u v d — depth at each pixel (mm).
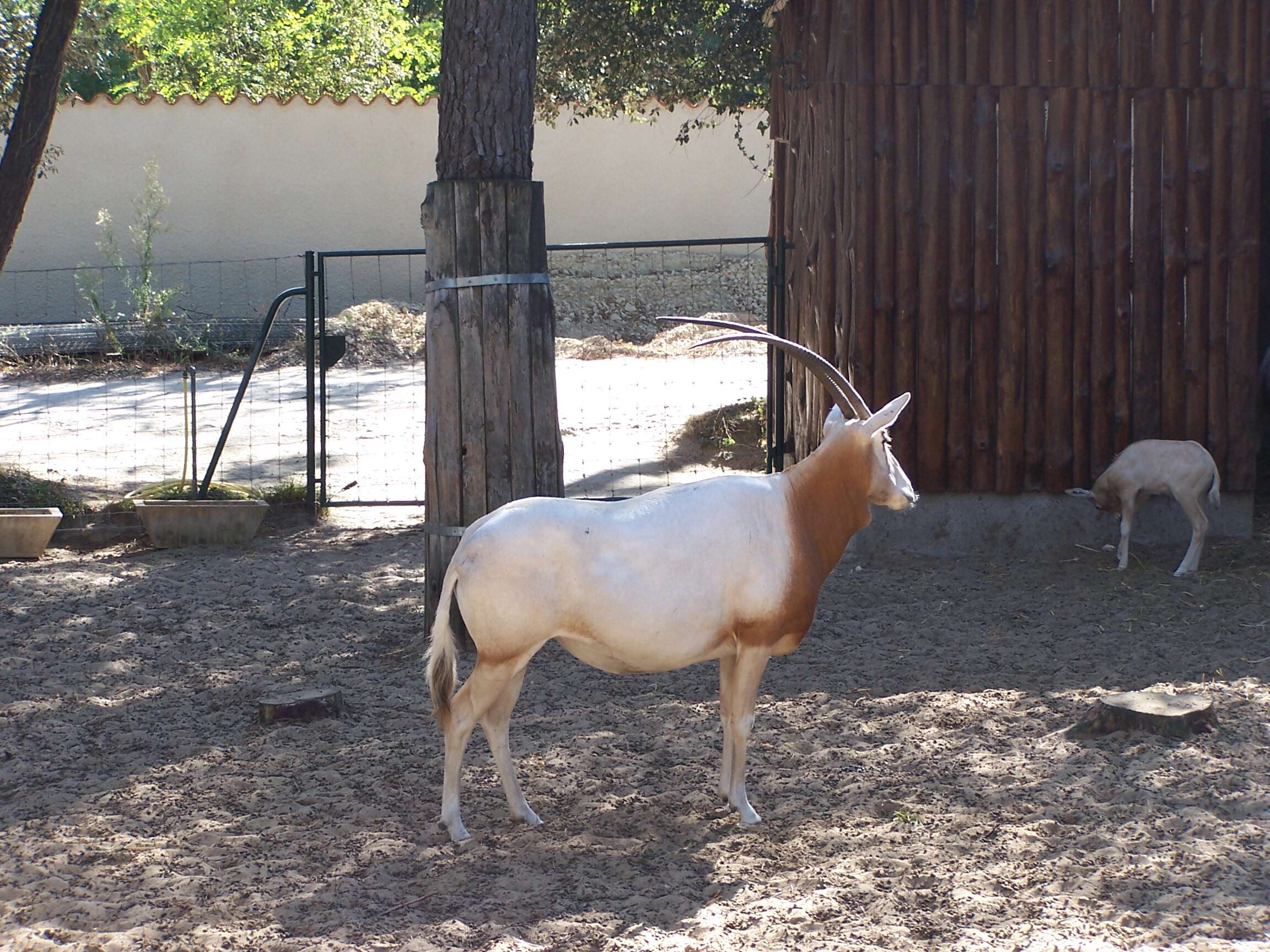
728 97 10414
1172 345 8930
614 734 5512
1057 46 8656
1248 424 9023
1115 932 3637
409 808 4766
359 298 20125
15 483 9812
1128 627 7055
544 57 11094
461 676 6340
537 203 6742
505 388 6695
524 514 4246
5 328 17375
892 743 5348
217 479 11008
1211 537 9141
